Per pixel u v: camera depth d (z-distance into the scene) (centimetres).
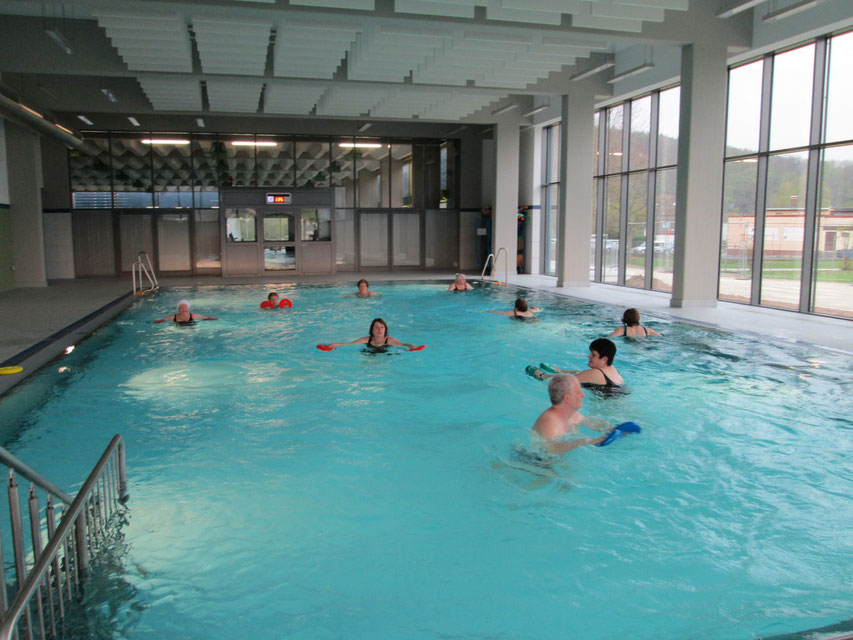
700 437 504
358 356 820
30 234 1628
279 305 1277
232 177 2025
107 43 1195
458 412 588
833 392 620
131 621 277
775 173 1145
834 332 891
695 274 1164
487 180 2239
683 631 269
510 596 297
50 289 1584
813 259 1070
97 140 1938
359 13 896
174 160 1992
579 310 1205
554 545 344
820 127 1041
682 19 1071
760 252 1184
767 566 321
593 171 1695
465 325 1051
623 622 276
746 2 969
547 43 1069
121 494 398
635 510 384
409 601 294
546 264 2100
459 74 1311
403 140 2148
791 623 274
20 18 1167
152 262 2006
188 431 536
